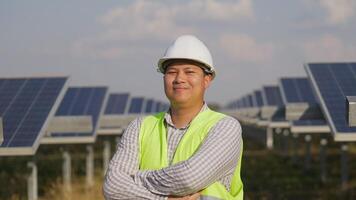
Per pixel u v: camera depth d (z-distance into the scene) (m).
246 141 43.06
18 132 10.95
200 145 4.12
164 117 4.35
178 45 4.21
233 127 4.17
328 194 17.05
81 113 17.28
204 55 4.21
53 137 14.77
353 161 25.14
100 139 28.30
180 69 4.22
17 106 12.25
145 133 4.37
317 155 29.11
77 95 18.91
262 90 32.31
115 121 17.67
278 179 21.11
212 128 4.14
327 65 13.75
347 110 7.31
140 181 4.07
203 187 3.99
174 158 4.14
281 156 30.03
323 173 19.88
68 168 17.23
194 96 4.23
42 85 13.25
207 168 3.93
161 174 3.97
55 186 16.70
